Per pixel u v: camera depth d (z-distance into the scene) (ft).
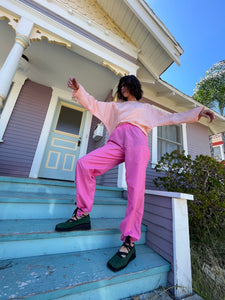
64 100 10.93
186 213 3.66
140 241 4.18
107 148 3.18
